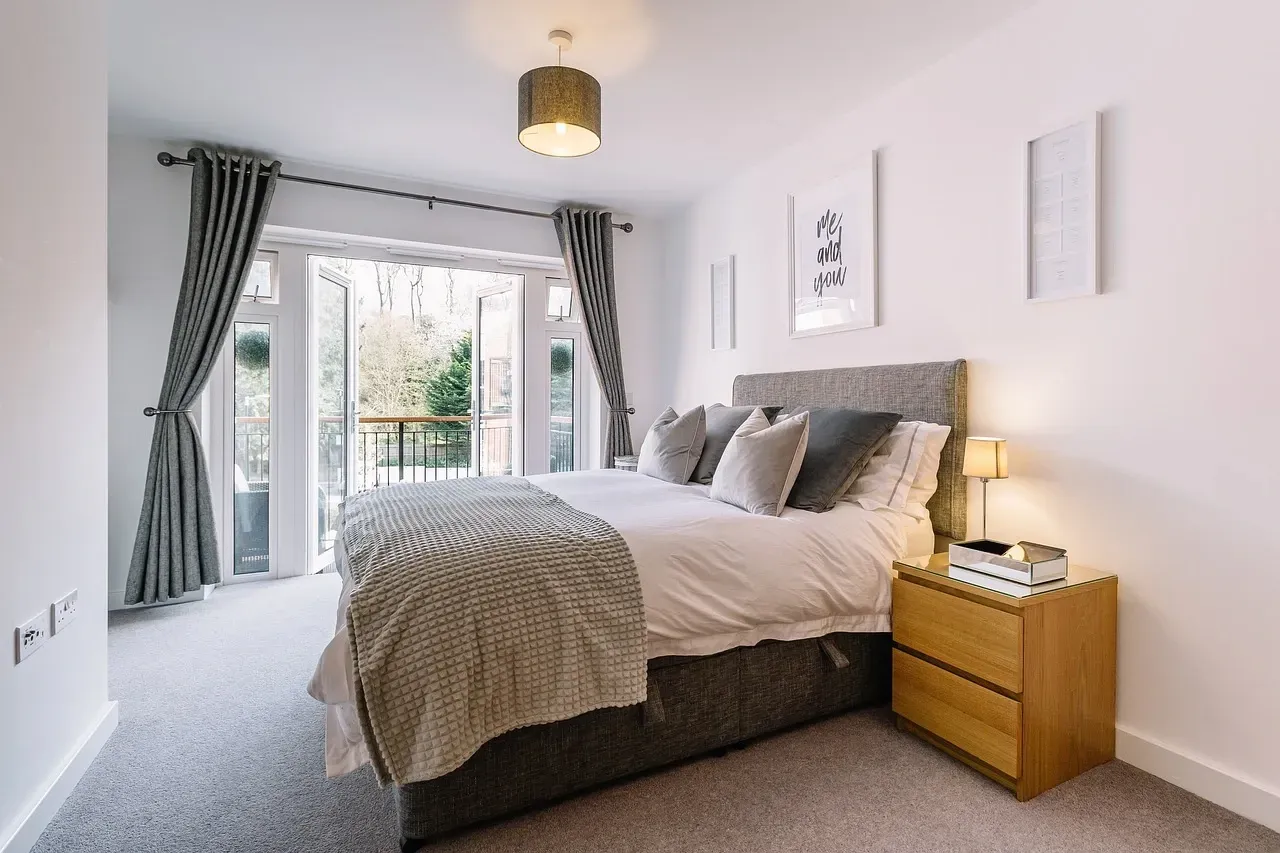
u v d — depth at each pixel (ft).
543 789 5.42
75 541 6.10
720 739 6.32
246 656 8.95
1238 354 5.46
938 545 8.09
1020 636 5.58
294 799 5.72
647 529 6.29
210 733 6.86
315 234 12.35
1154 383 6.05
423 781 4.85
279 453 12.64
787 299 11.20
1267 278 5.27
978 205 7.80
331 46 7.97
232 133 10.65
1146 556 6.12
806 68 8.46
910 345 8.80
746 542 6.50
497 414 15.98
